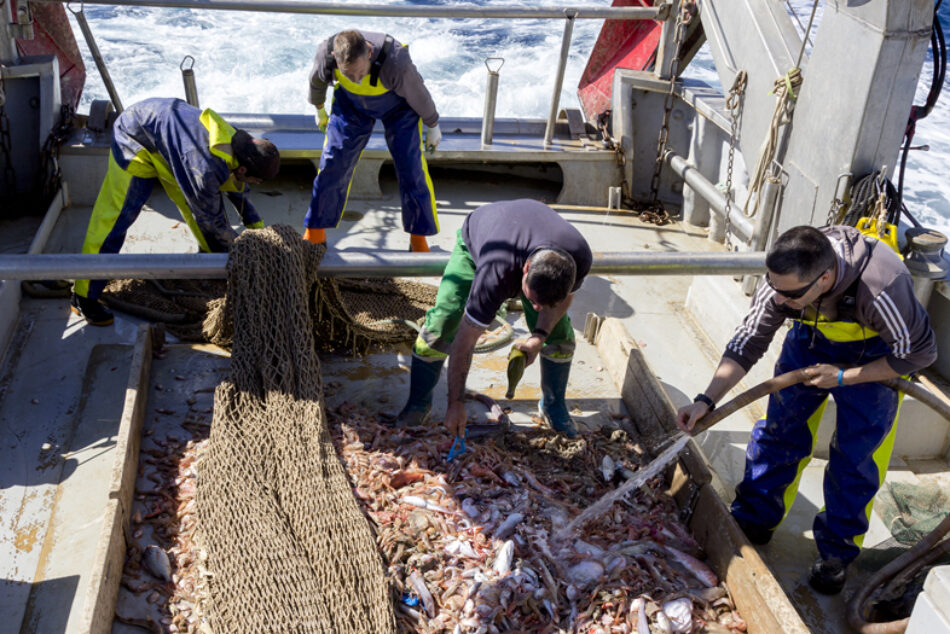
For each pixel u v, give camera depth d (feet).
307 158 20.83
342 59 14.55
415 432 12.62
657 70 21.67
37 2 20.24
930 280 13.87
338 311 14.42
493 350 15.84
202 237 15.48
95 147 19.98
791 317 10.57
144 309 16.03
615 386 14.85
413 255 12.80
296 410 11.67
